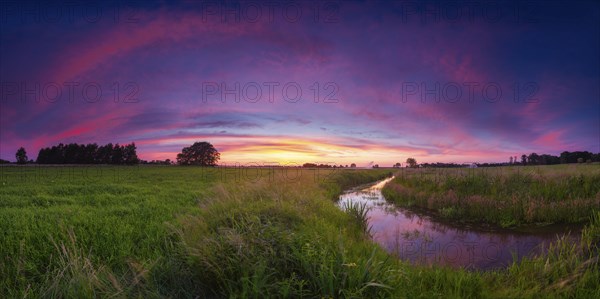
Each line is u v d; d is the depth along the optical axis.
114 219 7.45
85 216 7.74
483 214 11.20
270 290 3.93
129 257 5.11
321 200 11.77
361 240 7.55
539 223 10.02
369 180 33.00
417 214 12.43
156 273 4.62
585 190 11.93
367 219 10.43
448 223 10.73
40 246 5.52
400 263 5.38
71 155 72.69
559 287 4.43
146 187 15.71
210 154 85.12
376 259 4.91
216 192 12.21
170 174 28.23
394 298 3.84
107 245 5.68
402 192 17.16
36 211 8.35
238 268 4.33
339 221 8.93
